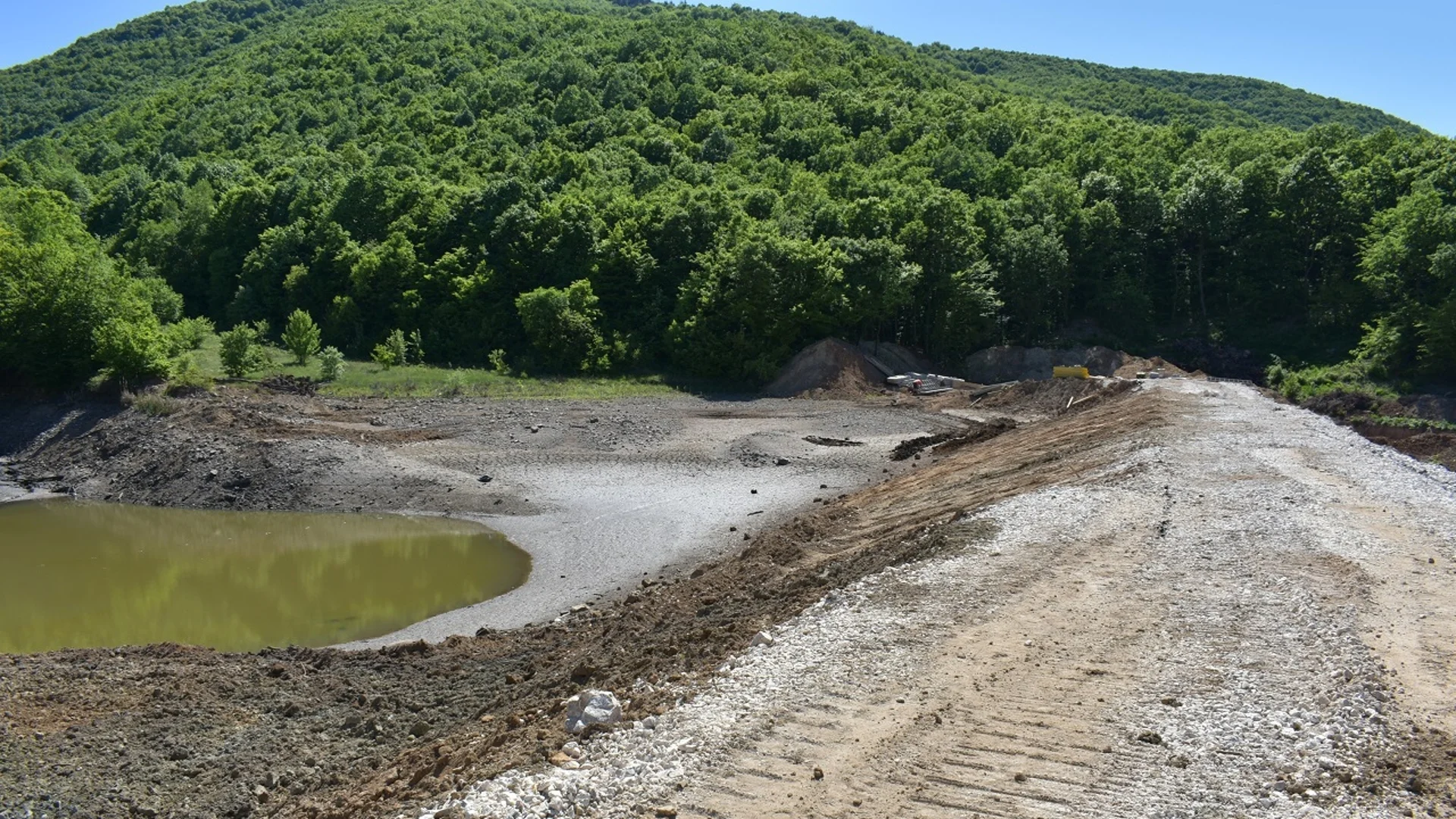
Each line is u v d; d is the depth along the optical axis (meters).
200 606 24.52
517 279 74.94
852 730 10.96
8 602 24.89
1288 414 35.25
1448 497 21.14
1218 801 9.20
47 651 20.75
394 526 32.59
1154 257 80.06
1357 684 11.46
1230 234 75.75
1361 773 9.59
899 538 22.22
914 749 10.45
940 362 72.12
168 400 45.56
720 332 67.62
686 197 80.50
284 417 45.19
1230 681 11.88
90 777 14.17
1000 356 71.38
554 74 124.00
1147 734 10.53
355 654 19.41
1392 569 16.05
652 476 37.34
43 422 45.72
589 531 30.59
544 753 10.89
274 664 18.55
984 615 14.70
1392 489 21.95
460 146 102.94
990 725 11.00
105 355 46.97
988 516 21.11
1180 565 16.86
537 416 47.84
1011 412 52.38
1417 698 11.20
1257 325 74.75
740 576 22.14
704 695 12.05
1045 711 11.30
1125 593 15.55
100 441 43.00
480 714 15.37
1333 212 73.25
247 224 86.81
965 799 9.45
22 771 14.30
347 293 77.12
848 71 133.00
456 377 60.03
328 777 13.82
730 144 106.06
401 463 38.22
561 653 18.36
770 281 65.50
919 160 99.31
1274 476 23.34
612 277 73.62
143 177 103.06
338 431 43.03
